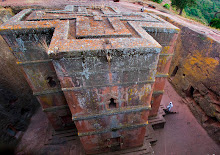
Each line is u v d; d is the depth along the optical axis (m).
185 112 11.60
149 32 6.36
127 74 4.88
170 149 9.22
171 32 6.49
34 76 6.49
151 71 4.99
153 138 9.09
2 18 12.27
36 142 8.86
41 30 5.18
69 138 8.86
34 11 7.54
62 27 5.26
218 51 9.07
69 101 5.30
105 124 6.48
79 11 7.91
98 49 3.99
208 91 9.85
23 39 5.27
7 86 9.31
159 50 4.38
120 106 5.97
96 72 4.58
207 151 9.00
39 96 7.23
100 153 8.08
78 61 4.20
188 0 23.83
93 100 5.46
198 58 10.70
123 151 8.20
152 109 9.85
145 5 21.91
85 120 6.05
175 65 13.82
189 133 10.11
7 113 8.76
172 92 13.59
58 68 4.26
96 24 6.04
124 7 17.98
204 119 10.24
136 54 4.36
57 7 14.30
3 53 9.88
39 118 10.60
